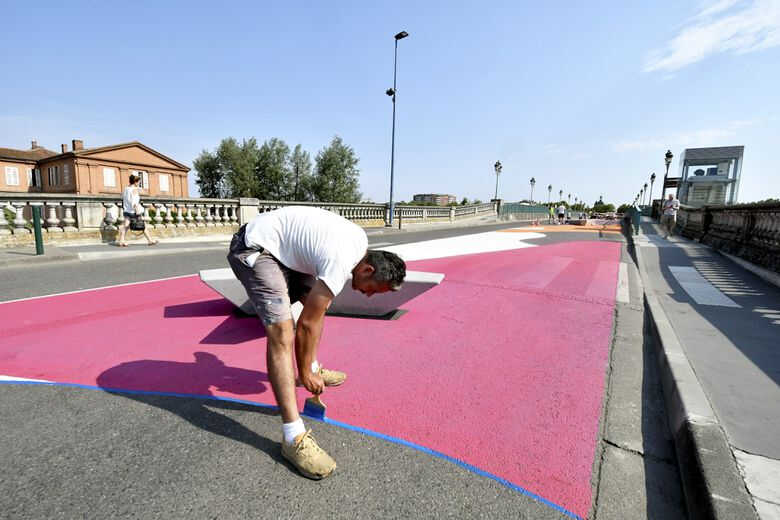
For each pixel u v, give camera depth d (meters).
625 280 6.20
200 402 2.37
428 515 1.53
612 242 12.75
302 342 1.88
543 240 13.45
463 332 3.73
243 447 1.94
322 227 1.87
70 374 2.73
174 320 4.04
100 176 36.78
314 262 1.85
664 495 1.71
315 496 1.62
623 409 2.41
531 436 2.08
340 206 19.33
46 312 4.29
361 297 4.15
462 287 5.67
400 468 1.81
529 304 4.77
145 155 39.56
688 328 3.79
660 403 2.51
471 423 2.19
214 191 49.22
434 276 4.16
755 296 5.23
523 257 8.88
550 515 1.56
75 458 1.82
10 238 8.72
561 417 2.28
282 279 1.92
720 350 3.18
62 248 8.94
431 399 2.45
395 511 1.55
